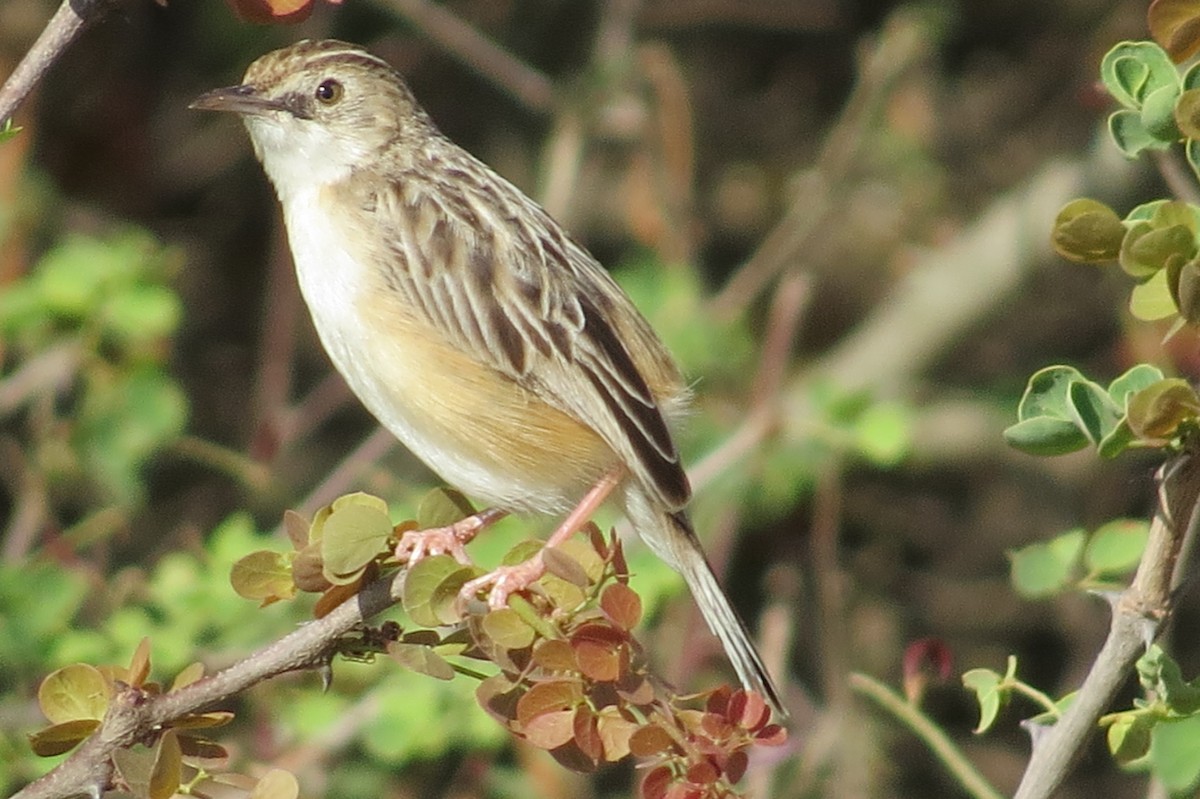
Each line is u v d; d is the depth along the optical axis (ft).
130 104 52.70
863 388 44.60
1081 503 53.67
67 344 38.42
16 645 34.55
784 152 57.52
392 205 28.66
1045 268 53.62
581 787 42.86
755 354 51.03
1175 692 21.54
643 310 44.88
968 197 57.36
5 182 46.06
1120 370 51.31
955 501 54.65
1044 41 58.08
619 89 48.73
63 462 38.42
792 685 45.11
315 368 53.06
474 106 54.85
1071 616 52.80
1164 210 19.36
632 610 19.76
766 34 58.34
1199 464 19.45
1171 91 20.11
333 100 29.37
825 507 44.70
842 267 56.70
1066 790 50.34
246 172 53.98
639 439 27.35
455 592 20.67
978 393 54.54
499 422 28.17
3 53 50.52
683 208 49.21
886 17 57.16
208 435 52.13
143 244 41.50
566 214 48.67
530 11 54.90
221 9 51.93
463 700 35.60
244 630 35.58
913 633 53.01
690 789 19.79
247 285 53.83
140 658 20.38
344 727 36.22
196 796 20.33
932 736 28.45
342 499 20.90
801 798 43.45
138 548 47.70
